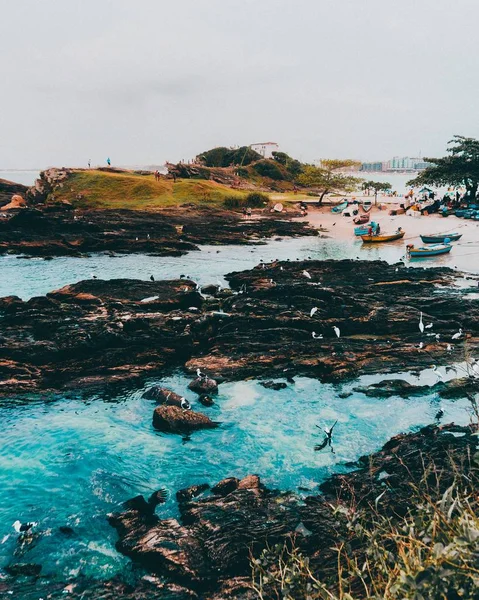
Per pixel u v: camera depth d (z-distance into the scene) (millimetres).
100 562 12742
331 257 57094
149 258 57625
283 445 18547
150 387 23375
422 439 17516
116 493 15852
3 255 58125
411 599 4930
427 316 29969
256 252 61219
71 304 32594
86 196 94000
